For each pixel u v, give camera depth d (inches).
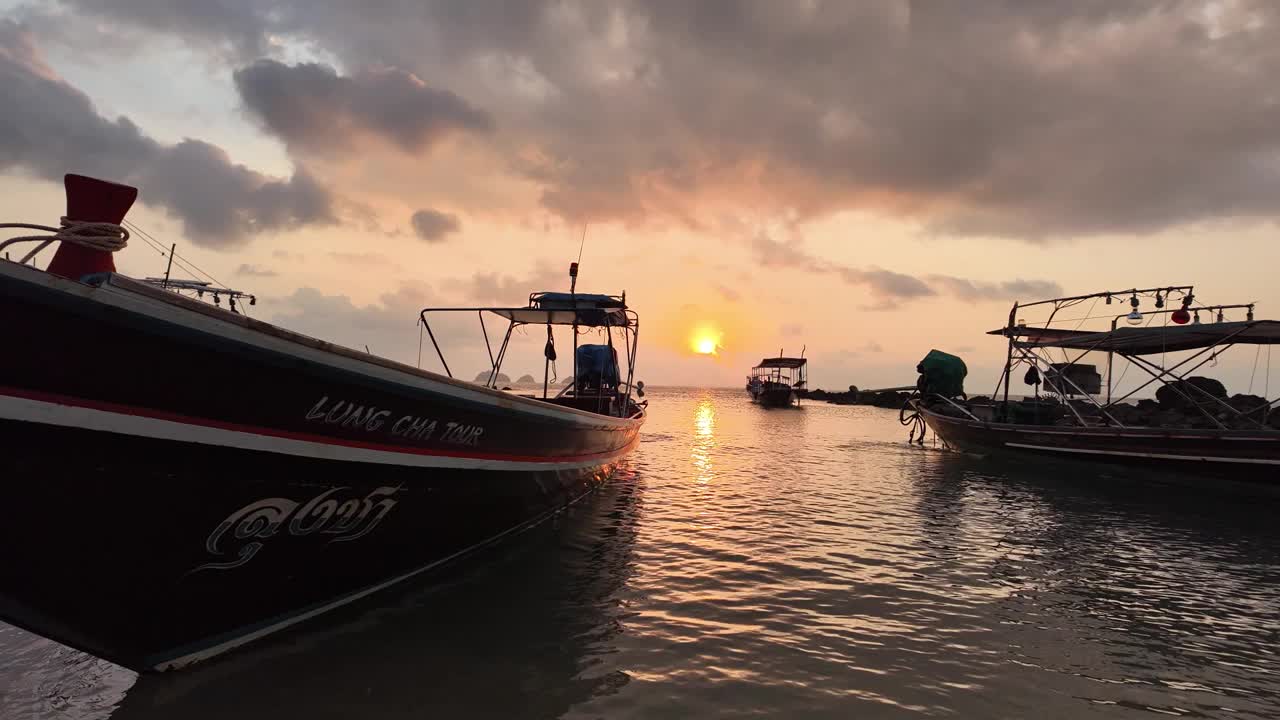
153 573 152.0
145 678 163.3
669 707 156.6
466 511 247.9
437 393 202.8
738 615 223.8
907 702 164.1
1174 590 271.6
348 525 191.3
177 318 134.9
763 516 406.0
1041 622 228.1
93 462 135.8
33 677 163.3
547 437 297.6
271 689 159.2
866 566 293.7
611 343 528.1
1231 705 168.7
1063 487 583.2
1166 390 807.7
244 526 162.9
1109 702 168.4
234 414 151.5
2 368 121.7
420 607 220.8
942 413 960.3
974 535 370.3
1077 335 771.4
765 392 2603.3
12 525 133.8
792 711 156.7
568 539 328.2
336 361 164.9
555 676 171.6
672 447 900.6
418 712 150.2
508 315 435.2
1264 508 489.1
